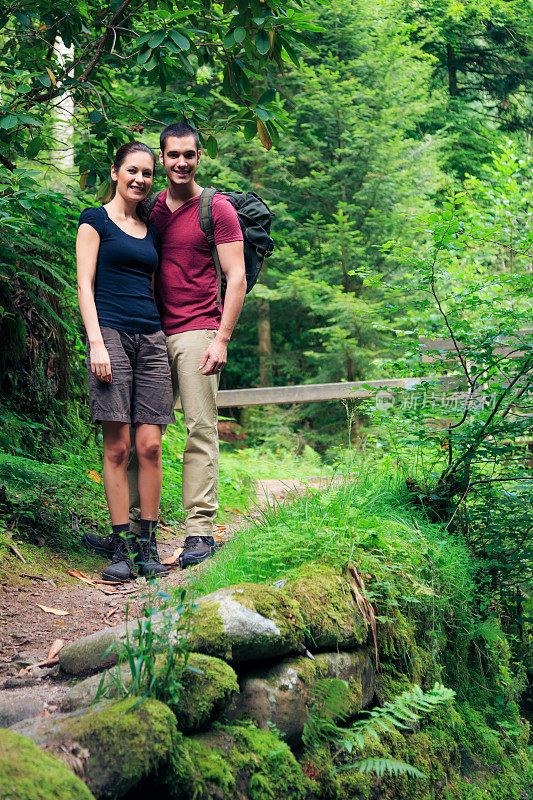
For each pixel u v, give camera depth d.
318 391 7.31
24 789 1.41
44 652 2.53
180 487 5.20
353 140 12.20
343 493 3.59
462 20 15.87
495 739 3.33
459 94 17.25
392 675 2.96
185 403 3.43
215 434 3.51
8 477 3.85
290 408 13.11
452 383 4.42
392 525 3.39
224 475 5.96
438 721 3.12
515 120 17.42
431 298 10.83
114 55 4.07
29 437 4.50
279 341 15.23
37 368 4.80
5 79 4.03
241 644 2.25
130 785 1.69
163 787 1.84
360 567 2.93
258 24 3.28
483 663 3.80
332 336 11.49
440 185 13.13
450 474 4.19
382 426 4.31
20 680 2.31
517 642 4.29
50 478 4.05
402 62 12.36
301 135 12.75
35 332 4.81
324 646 2.61
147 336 3.32
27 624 2.73
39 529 3.63
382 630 2.92
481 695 3.66
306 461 7.16
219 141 11.99
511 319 4.01
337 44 12.67
